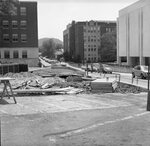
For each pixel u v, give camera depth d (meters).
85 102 12.81
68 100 13.43
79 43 147.12
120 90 17.73
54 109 10.98
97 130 7.77
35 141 6.77
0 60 75.75
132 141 6.72
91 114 10.00
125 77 35.19
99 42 148.00
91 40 147.62
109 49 111.62
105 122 8.73
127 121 8.88
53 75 30.72
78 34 147.50
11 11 66.12
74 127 8.12
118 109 11.02
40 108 11.18
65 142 6.68
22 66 46.00
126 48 77.06
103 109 11.02
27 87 18.64
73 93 16.02
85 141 6.75
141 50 67.06
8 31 76.19
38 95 15.52
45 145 6.45
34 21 77.06
